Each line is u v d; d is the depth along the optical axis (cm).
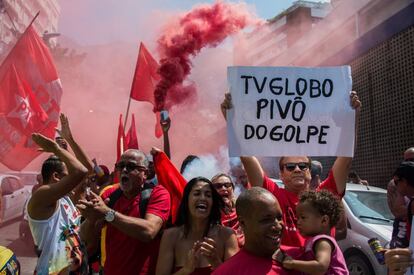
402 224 461
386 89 1424
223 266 289
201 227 379
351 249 784
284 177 436
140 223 385
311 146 434
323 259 304
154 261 418
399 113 1359
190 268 343
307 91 437
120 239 417
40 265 418
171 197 463
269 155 429
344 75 441
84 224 449
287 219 417
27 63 934
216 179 488
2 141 870
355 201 847
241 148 430
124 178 429
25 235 1191
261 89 434
